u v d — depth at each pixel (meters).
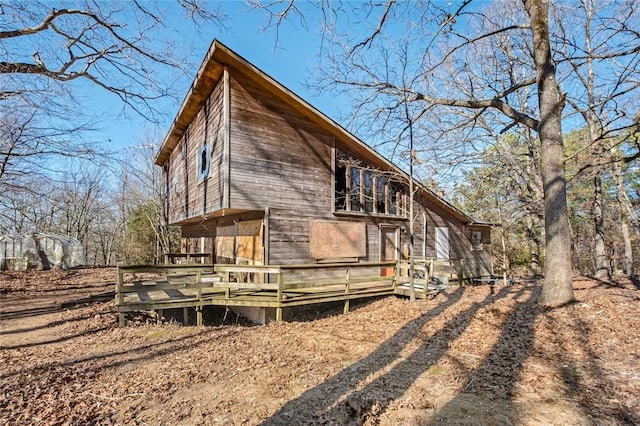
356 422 3.59
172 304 8.30
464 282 15.26
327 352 5.96
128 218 33.12
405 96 9.47
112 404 4.16
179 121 13.88
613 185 21.00
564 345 5.35
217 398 4.31
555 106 7.60
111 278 17.12
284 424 3.64
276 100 10.47
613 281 11.80
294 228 10.59
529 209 16.11
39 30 7.52
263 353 6.02
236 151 9.48
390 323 7.70
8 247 19.56
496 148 15.75
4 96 8.19
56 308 9.97
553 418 3.42
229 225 12.56
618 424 3.26
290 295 9.15
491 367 4.79
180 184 15.34
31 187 13.62
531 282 13.46
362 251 12.42
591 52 8.41
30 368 5.28
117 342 6.82
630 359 4.73
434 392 4.16
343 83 9.92
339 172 12.16
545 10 7.82
